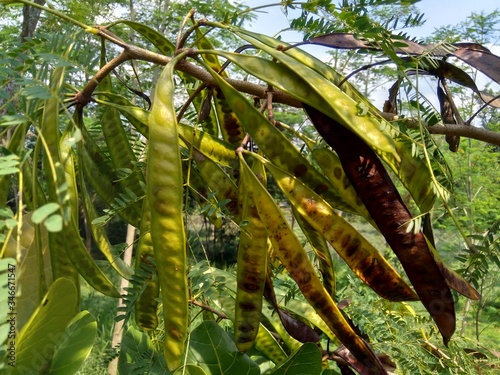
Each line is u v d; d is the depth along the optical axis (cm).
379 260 26
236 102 26
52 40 21
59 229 12
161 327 36
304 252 25
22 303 21
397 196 25
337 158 27
